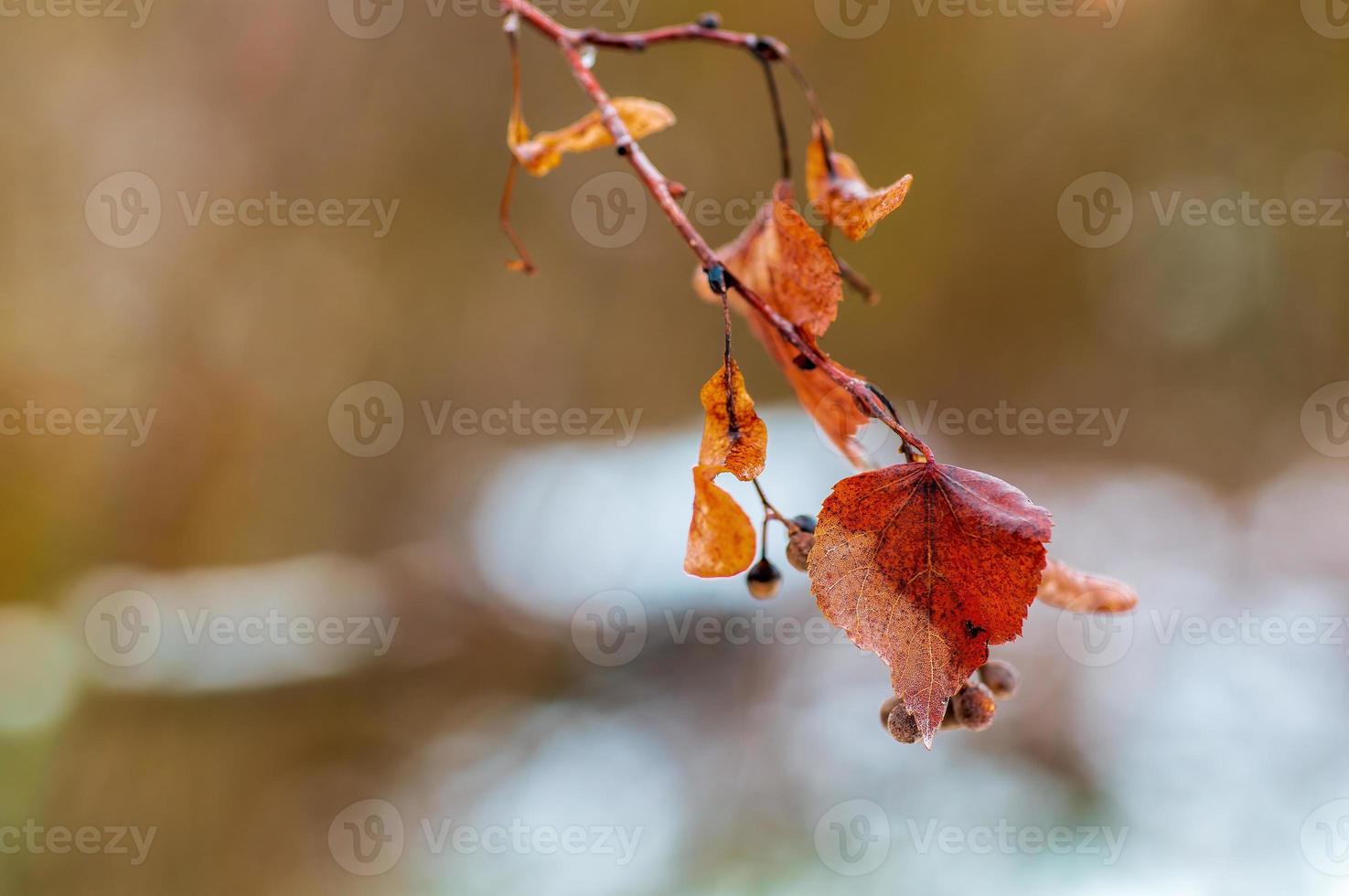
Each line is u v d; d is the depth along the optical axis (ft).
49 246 7.67
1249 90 10.72
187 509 8.02
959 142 11.66
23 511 7.38
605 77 10.87
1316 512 9.50
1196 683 6.39
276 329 8.66
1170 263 11.57
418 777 6.04
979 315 12.09
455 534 8.23
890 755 5.83
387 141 9.53
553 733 6.31
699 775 5.87
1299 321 11.23
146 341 8.02
